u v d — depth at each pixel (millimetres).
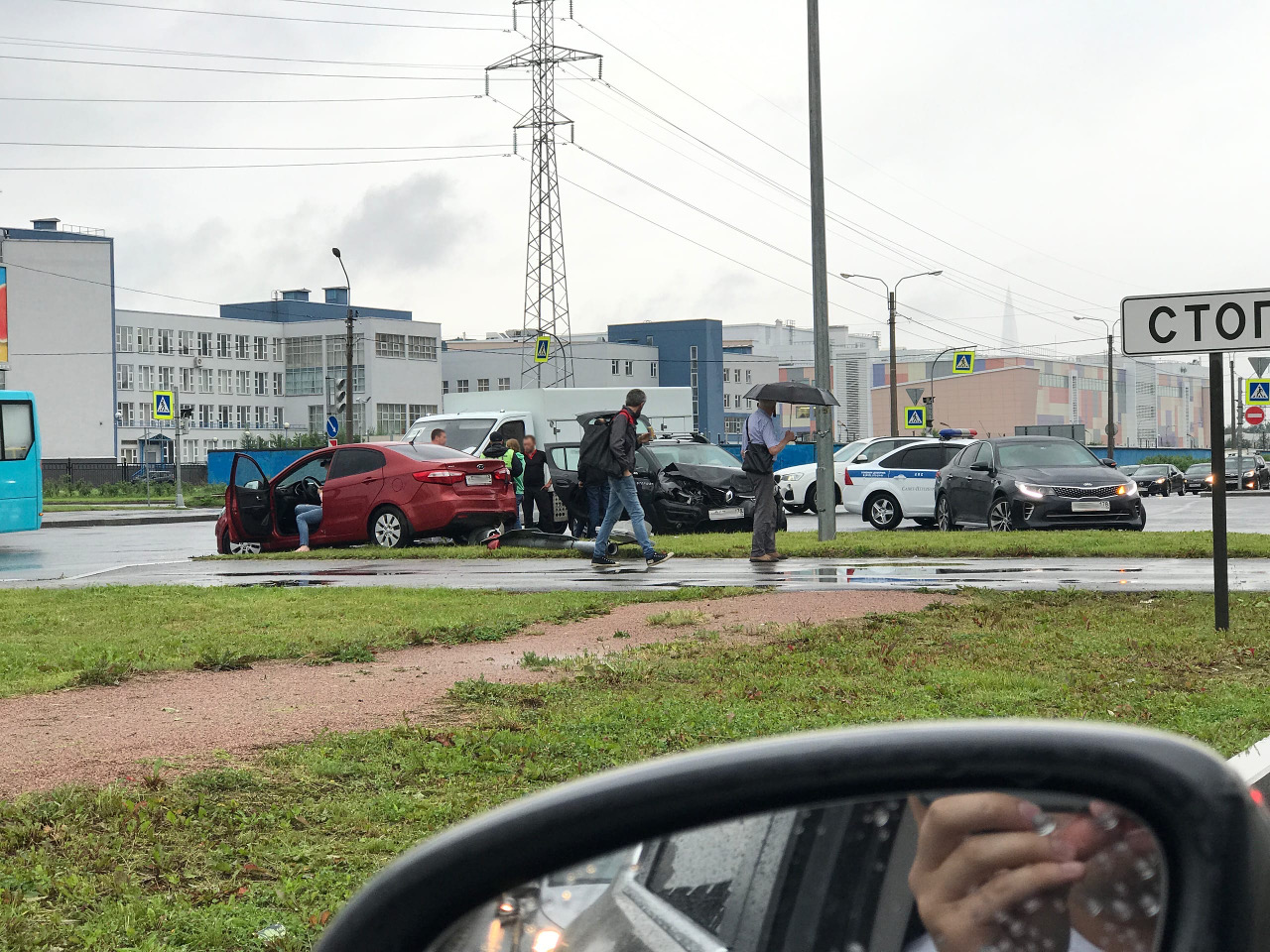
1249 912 1136
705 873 1253
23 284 99000
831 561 15727
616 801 1264
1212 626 9320
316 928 3738
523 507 21281
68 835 4574
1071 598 10969
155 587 13234
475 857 1286
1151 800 1140
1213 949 1118
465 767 5602
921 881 1177
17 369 98688
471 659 8531
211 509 46531
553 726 6391
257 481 19656
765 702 6965
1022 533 18328
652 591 12375
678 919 1256
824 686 7348
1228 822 1140
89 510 45094
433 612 10859
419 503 18547
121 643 9250
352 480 19141
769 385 15492
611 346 124062
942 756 1176
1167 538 16828
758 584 13008
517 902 1295
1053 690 7195
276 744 6020
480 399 30578
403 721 6527
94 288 101250
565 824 1261
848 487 25797
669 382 128750
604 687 7445
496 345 136875
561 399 29484
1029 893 1159
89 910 3896
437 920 1302
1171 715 6531
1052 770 1159
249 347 124625
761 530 15500
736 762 1232
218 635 9617
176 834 4625
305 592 12633
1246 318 8336
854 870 1201
